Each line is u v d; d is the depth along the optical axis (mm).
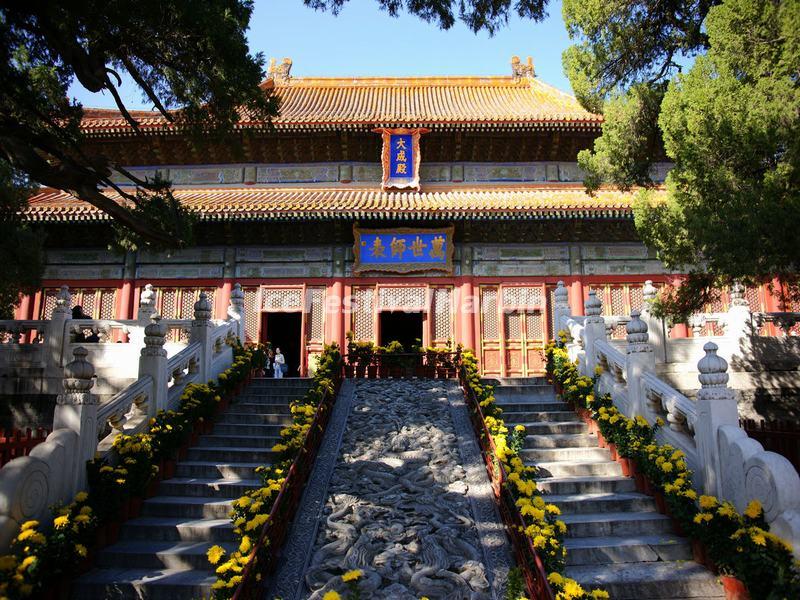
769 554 7180
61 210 21625
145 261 24250
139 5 9875
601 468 10922
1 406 14711
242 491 10227
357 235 23656
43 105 11227
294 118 24922
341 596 7387
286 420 13266
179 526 9133
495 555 8320
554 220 23453
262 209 21766
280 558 8266
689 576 8047
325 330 23578
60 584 7711
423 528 8953
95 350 14773
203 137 12836
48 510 8328
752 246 9906
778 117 10133
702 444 9508
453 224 23594
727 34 10750
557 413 13125
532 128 25000
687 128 11500
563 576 7410
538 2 12047
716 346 9625
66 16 9969
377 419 13289
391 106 29359
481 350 23453
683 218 12133
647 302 14133
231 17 10672
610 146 15461
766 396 14734
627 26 15195
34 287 14938
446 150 26406
